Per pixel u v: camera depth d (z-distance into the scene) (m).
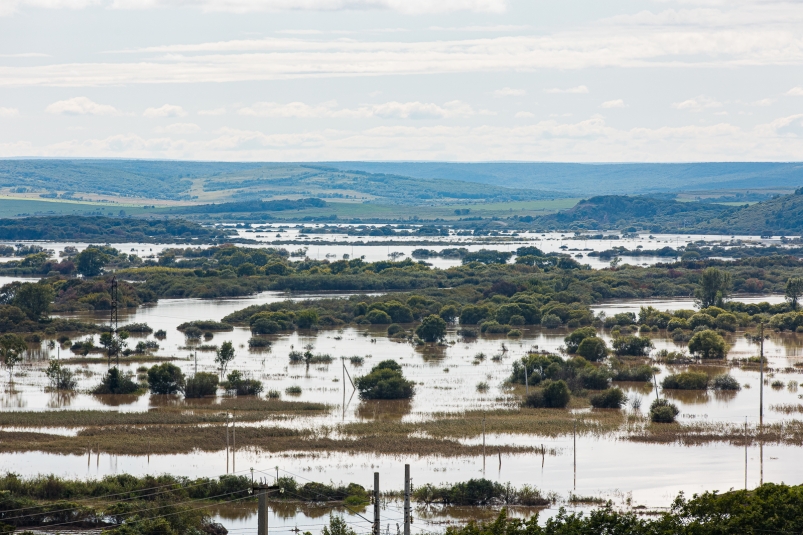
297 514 183.00
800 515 139.38
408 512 116.88
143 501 180.25
